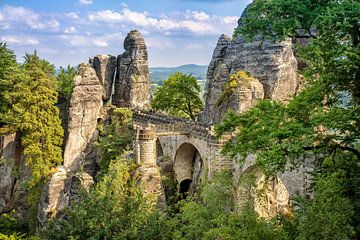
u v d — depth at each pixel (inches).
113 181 1493.6
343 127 733.3
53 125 2434.8
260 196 1061.1
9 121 2464.3
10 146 2474.2
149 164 1909.4
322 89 757.3
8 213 2410.2
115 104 3117.6
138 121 2608.3
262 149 761.0
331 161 887.7
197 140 1998.0
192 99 3041.3
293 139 717.9
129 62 3061.0
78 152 2534.5
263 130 760.3
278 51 2235.5
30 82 2413.9
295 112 768.3
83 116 2564.0
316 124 719.1
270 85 2233.0
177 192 1953.7
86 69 2603.3
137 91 3026.6
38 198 2335.1
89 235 1179.9
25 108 2400.3
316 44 719.1
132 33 3078.2
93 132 2605.8
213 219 995.3
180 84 2992.1
